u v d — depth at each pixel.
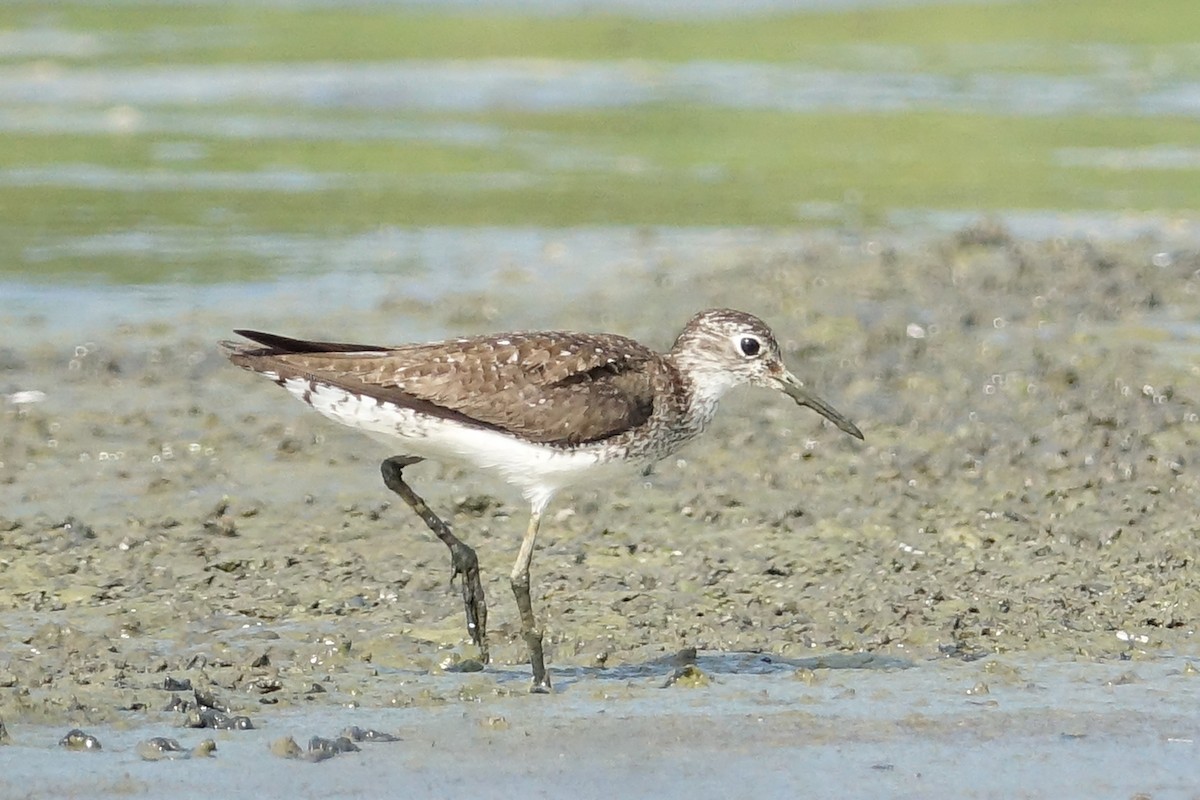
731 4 50.28
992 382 17.70
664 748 9.83
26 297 20.98
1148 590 12.66
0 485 14.86
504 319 20.06
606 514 14.37
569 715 10.34
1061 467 15.33
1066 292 20.59
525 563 11.05
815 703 10.56
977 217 25.84
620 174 29.31
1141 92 37.59
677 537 13.84
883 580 12.91
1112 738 10.00
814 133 33.22
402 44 43.16
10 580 12.65
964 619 12.10
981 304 20.23
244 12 47.44
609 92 37.69
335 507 14.48
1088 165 30.06
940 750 9.82
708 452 15.88
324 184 28.20
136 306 20.70
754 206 26.83
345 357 11.02
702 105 36.22
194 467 15.42
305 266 22.80
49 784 9.14
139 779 9.23
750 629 11.96
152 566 13.09
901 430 16.42
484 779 9.36
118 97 36.06
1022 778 9.45
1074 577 12.93
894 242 23.91
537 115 35.03
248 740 9.84
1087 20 47.69
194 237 24.31
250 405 17.31
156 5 48.12
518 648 11.60
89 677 10.77
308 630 11.86
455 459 11.27
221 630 11.83
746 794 9.21
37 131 32.06
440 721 10.21
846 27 46.91
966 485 15.02
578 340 11.41
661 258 23.22
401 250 23.81
